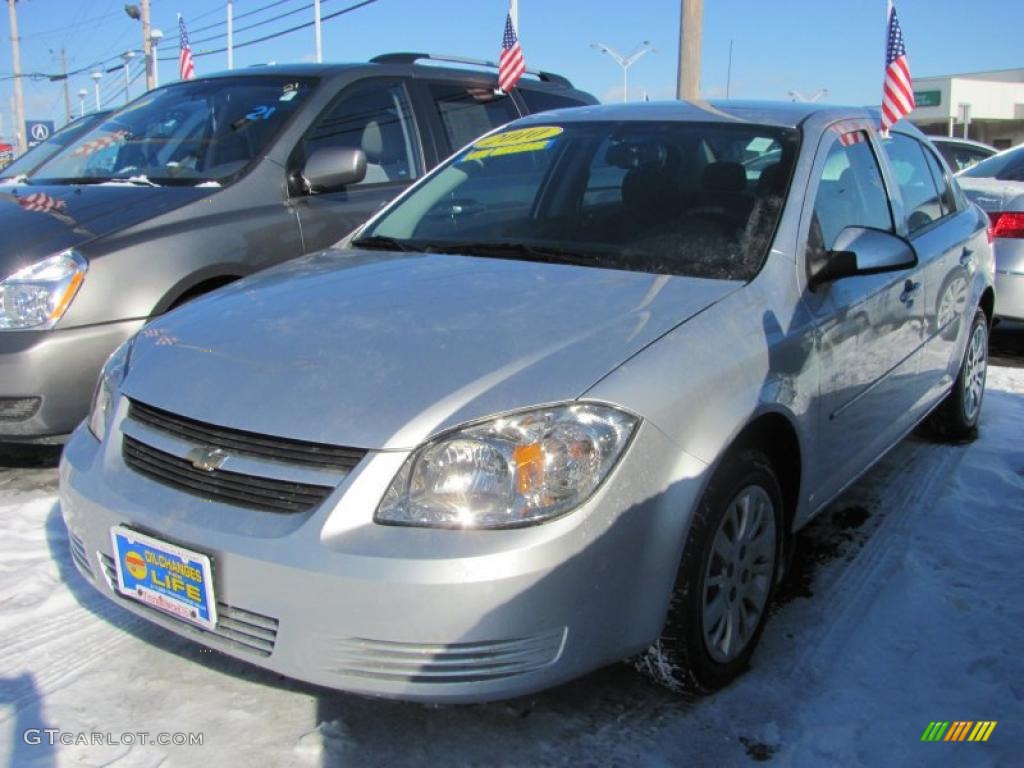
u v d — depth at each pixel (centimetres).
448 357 247
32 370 386
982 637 313
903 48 648
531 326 262
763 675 290
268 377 251
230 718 264
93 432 285
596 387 238
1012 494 434
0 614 315
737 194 335
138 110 557
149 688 277
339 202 497
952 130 4850
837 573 358
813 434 307
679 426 246
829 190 352
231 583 231
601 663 240
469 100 604
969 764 251
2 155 3362
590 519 227
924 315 408
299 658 227
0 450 475
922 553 374
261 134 492
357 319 274
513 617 220
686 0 1217
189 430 251
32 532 378
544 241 340
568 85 734
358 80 537
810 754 255
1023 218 653
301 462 232
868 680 289
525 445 227
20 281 393
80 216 428
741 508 275
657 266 312
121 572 255
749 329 279
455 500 223
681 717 269
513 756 251
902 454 488
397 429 228
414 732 260
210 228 438
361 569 218
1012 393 609
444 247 350
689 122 379
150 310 410
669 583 247
